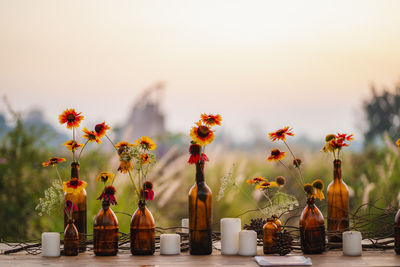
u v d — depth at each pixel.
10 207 4.15
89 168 3.74
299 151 4.89
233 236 1.95
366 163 4.57
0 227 4.10
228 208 3.97
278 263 1.75
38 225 4.18
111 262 1.83
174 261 1.84
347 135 2.12
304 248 1.95
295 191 4.34
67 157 3.95
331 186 2.14
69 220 1.99
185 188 3.96
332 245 2.03
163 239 1.96
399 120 7.21
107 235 1.95
